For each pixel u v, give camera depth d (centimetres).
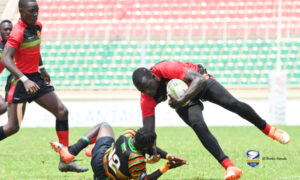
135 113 7138
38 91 2730
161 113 7012
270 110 7081
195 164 3036
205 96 2477
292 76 8600
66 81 8494
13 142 4866
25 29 2617
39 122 7081
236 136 5306
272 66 8669
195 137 5212
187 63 2527
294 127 6494
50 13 9788
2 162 3294
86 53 8925
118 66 8700
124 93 8006
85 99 7244
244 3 9719
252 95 7431
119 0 9838
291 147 4097
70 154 2361
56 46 9012
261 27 9231
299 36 9169
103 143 2288
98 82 8412
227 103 2484
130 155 1998
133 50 8925
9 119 2736
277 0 9681
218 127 6662
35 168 3005
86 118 7144
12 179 2559
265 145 4284
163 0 9825
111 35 9250
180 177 2566
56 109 2769
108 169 2112
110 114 7150
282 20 9344
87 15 9725
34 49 2678
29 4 2583
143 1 9812
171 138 5100
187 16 9662
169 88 2292
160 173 2211
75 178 2555
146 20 9638
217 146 2350
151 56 8862
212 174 2662
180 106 2305
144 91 2288
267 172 2688
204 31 9162
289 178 2502
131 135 2125
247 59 8775
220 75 8544
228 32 9188
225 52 8850
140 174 2030
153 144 1997
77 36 9269
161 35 9175
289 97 7262
